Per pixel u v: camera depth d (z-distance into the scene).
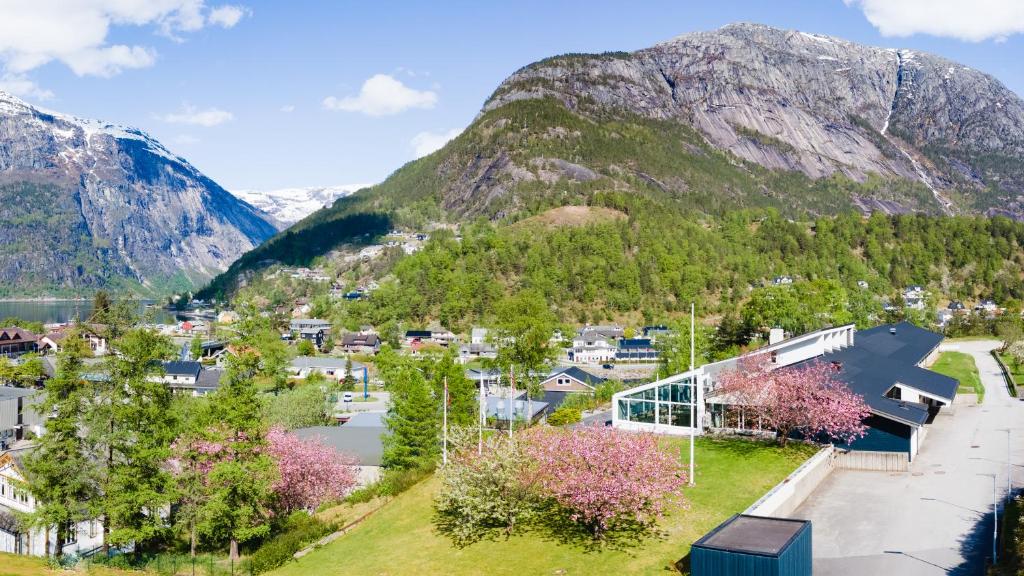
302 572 41.00
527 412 83.81
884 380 61.12
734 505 41.75
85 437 45.19
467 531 41.62
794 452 50.69
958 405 75.81
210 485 47.16
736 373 56.69
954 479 48.00
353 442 70.50
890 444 51.06
